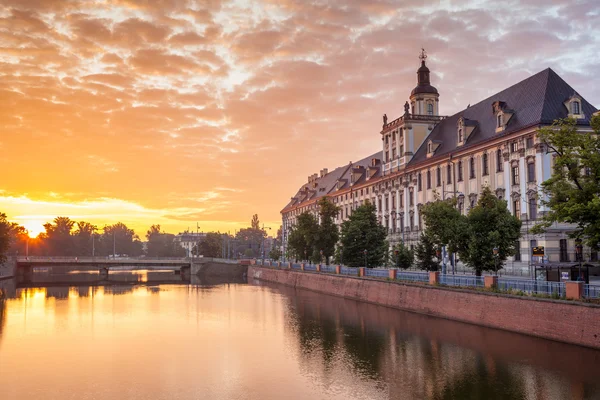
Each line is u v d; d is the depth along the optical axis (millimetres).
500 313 43781
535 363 32938
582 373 30344
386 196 104375
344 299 74938
